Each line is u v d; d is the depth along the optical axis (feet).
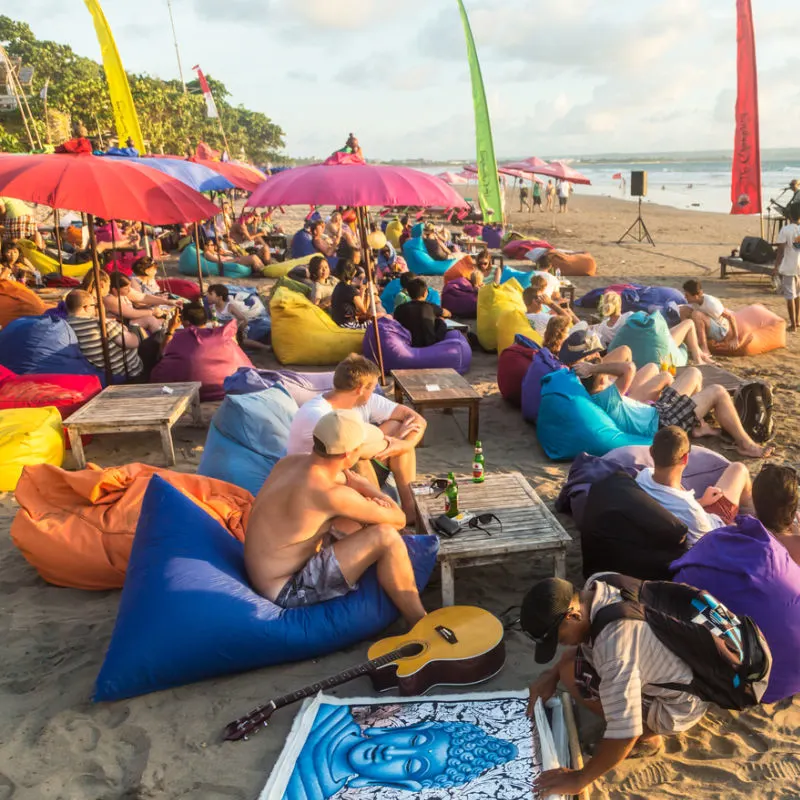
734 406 22.07
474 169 77.97
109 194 19.88
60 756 10.75
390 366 28.14
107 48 40.16
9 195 19.12
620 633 9.11
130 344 25.77
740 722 11.35
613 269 56.54
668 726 10.05
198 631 11.65
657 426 21.36
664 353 25.39
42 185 19.39
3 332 24.94
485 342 33.01
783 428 23.49
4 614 14.16
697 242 73.61
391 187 20.70
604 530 13.84
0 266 39.52
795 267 35.37
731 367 30.12
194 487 15.55
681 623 9.28
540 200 115.85
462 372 29.48
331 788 9.76
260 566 12.51
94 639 13.42
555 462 21.40
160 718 11.43
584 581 15.17
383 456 15.97
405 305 29.84
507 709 11.18
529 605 9.04
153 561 12.14
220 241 57.26
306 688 11.49
